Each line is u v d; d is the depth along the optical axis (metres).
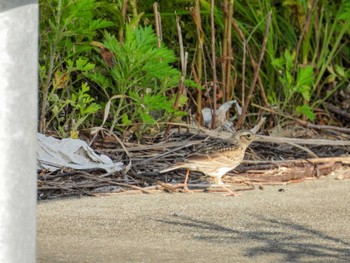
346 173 13.24
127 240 9.37
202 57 14.64
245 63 15.29
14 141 6.89
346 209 11.08
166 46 15.04
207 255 8.80
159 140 13.79
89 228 9.88
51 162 12.45
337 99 16.64
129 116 13.94
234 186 12.52
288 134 14.79
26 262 6.99
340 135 15.16
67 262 8.34
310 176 13.24
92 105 13.13
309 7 15.20
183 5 14.95
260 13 15.36
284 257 8.80
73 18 12.82
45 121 13.41
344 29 15.53
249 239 9.55
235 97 15.06
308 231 9.96
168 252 8.88
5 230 6.91
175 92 14.84
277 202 11.47
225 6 14.35
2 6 6.80
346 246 9.33
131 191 12.00
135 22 13.62
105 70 14.09
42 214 10.52
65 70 13.56
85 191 11.88
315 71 15.58
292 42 15.73
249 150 13.94
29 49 6.91
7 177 6.89
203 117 14.70
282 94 15.42
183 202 11.40
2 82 6.86
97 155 12.70
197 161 12.05
